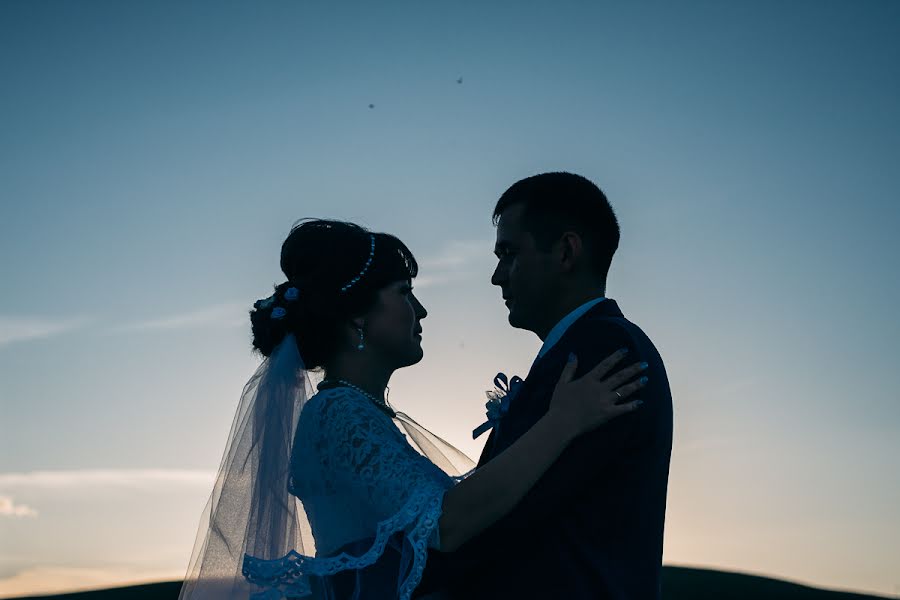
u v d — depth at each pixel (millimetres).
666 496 3666
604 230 3848
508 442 3723
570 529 3465
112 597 15703
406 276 4105
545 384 3678
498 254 4008
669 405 3693
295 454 3721
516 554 3494
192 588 3697
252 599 3539
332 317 3939
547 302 3820
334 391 3736
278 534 3660
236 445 3852
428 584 3445
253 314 4129
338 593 3578
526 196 3854
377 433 3590
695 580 18781
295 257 4059
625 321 3703
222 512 3752
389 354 4004
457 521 3348
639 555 3473
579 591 3379
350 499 3570
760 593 17672
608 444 3455
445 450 4172
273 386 3820
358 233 4062
